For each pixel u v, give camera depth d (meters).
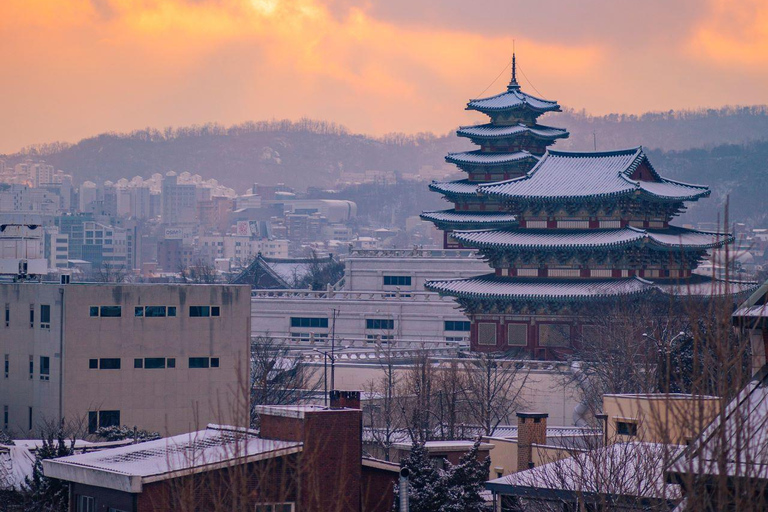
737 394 87.12
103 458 150.75
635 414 181.38
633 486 132.12
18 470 181.88
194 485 130.00
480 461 188.38
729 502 84.62
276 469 138.75
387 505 155.75
